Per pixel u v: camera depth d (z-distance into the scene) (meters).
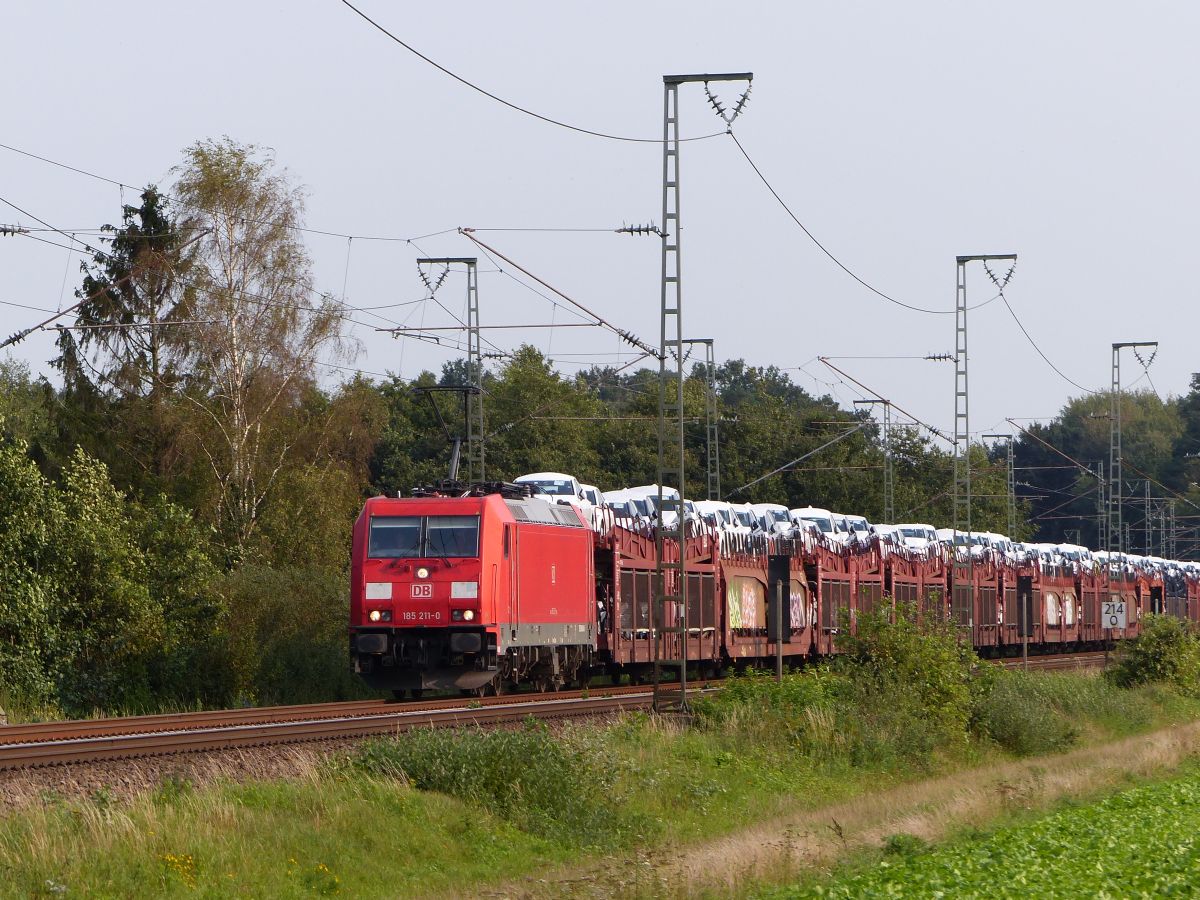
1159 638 151.75
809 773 83.88
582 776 67.12
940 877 51.16
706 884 52.38
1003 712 108.06
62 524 103.62
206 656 110.75
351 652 102.44
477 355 150.88
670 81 92.06
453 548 101.56
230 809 53.41
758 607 144.38
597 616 121.19
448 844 56.47
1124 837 62.00
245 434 150.25
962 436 159.62
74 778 56.44
